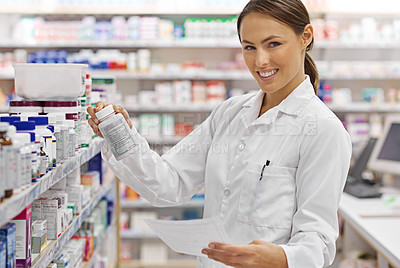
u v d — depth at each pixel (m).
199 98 4.73
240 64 4.78
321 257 1.19
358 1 4.94
